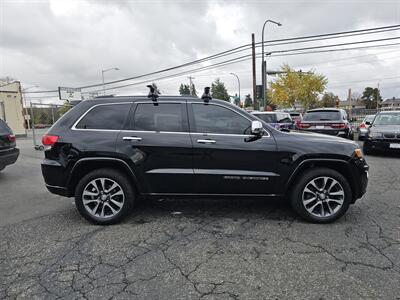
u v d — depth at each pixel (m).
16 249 3.64
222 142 4.21
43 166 4.36
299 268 3.13
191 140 4.23
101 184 4.32
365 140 10.66
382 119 11.06
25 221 4.57
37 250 3.61
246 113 4.34
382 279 2.91
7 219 4.68
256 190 4.30
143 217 4.61
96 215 4.34
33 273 3.11
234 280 2.94
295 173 4.24
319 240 3.76
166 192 4.33
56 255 3.48
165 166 4.25
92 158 4.22
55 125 4.43
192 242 3.76
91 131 4.31
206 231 4.08
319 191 4.29
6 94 22.56
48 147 4.35
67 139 4.28
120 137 4.25
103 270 3.15
